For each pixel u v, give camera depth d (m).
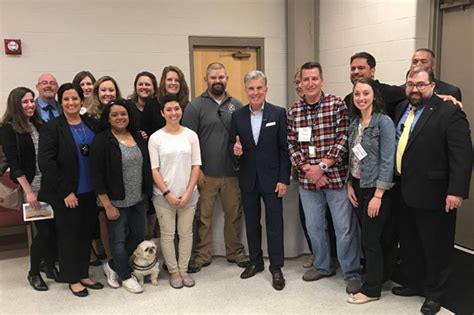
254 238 3.17
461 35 3.61
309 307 2.71
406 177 2.53
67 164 2.77
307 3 5.10
